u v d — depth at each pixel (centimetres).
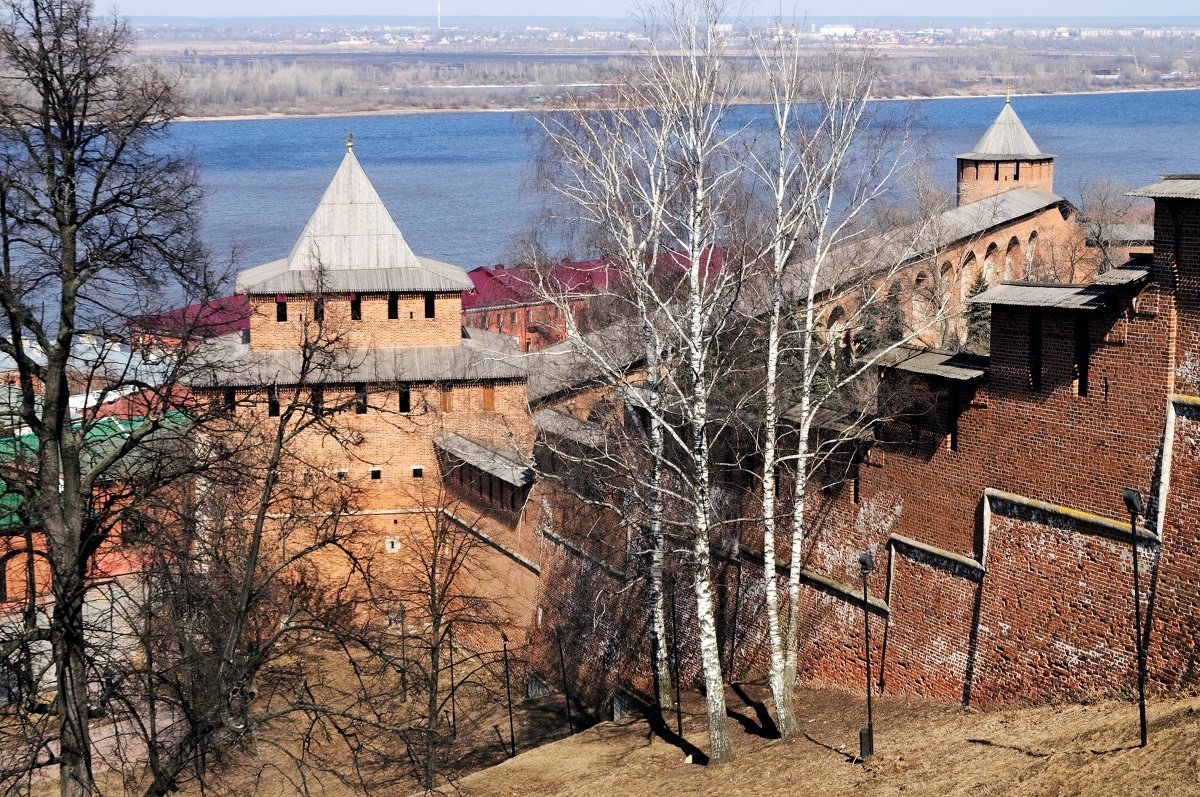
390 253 6197
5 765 4034
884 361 3791
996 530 3522
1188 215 3039
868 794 3147
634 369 5147
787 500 4222
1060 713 3272
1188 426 3070
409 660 4316
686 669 4691
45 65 3119
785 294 4519
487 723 4972
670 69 4347
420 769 4341
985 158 8638
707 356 4334
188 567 4034
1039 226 8300
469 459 5703
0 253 3306
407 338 6172
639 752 4047
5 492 3262
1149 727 2927
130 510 3372
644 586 4769
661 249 5038
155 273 3597
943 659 3681
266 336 6062
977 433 3562
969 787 2998
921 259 5469
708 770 3653
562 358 5934
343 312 6122
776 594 3812
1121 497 3216
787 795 3297
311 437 5975
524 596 5578
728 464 4094
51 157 3158
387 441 6075
